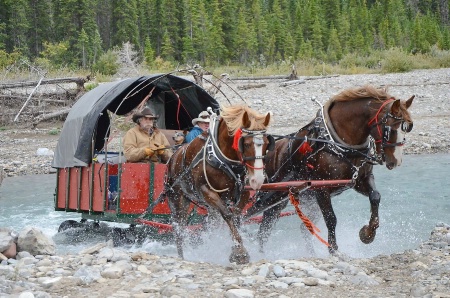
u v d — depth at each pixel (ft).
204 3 250.37
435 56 142.82
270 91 101.50
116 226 36.19
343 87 103.50
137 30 224.33
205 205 27.61
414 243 31.01
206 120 33.86
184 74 115.65
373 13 312.50
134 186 30.76
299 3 293.23
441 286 20.89
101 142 37.27
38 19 205.46
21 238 25.84
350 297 19.85
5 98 87.61
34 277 22.24
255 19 257.75
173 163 28.73
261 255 29.66
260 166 22.89
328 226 27.02
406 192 44.60
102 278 22.02
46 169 59.88
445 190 44.93
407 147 63.93
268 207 29.71
